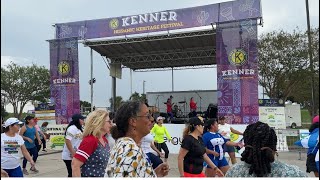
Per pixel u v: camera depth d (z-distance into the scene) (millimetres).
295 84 24328
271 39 24047
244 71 13055
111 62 21891
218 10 14242
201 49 20422
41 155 13578
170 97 23156
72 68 16344
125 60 22125
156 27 15625
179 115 22938
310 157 5531
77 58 16344
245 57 13047
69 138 5746
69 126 5855
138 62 22234
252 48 13023
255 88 12922
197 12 14781
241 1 13680
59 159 12281
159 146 10305
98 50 19797
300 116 24031
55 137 15797
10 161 5062
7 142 5062
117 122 2320
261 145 2236
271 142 2246
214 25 14539
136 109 2297
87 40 16797
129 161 2053
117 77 22438
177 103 23875
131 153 2076
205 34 15930
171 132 13844
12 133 5148
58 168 10031
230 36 13297
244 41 13094
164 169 3068
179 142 13703
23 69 29734
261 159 2223
